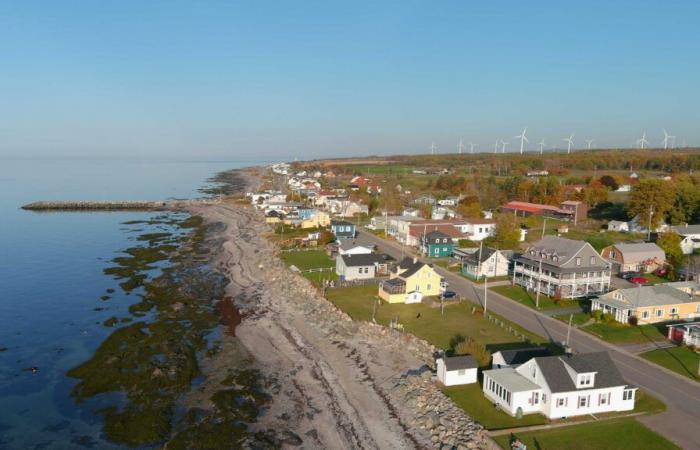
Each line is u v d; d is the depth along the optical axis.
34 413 46.06
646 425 41.41
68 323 68.19
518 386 43.84
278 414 45.94
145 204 199.00
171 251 112.75
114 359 56.03
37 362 56.34
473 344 53.69
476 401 45.88
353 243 103.12
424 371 52.09
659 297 67.06
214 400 48.06
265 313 72.75
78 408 46.88
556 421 42.31
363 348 59.22
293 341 62.41
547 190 174.12
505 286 83.44
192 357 57.38
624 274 88.38
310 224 140.50
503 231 112.38
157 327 66.06
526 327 64.06
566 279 75.62
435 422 42.81
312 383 51.66
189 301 77.69
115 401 48.03
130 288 84.00
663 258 92.88
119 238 129.75
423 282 76.81
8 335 64.06
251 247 117.56
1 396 49.03
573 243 79.88
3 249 115.50
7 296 79.75
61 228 145.50
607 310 67.62
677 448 38.09
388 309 71.62
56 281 88.38
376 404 47.12
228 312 73.19
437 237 106.81
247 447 40.88
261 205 190.50
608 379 44.06
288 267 95.88
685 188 126.19
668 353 55.53
